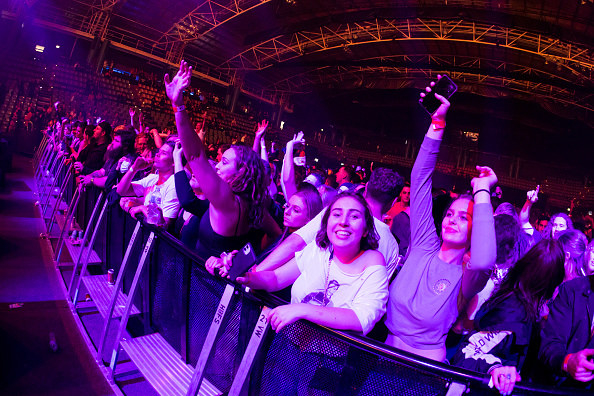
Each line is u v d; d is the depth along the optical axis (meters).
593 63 22.47
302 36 27.91
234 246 2.31
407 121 40.72
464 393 1.26
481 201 1.52
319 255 1.74
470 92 32.69
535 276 1.73
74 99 24.05
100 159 5.70
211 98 33.47
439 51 28.31
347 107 41.88
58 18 25.22
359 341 1.39
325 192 3.40
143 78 28.33
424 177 1.75
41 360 2.92
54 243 5.71
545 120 34.94
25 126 16.67
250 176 2.23
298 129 41.50
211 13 24.75
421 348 1.63
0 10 22.36
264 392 1.72
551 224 4.45
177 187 2.62
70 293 4.08
